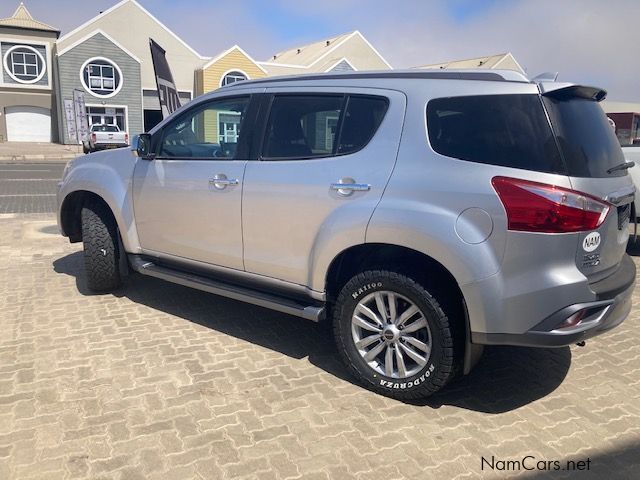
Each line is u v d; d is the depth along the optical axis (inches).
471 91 119.5
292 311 140.9
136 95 1466.5
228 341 160.4
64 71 1385.3
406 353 125.5
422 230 116.3
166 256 174.2
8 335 160.7
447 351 118.8
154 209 173.6
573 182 109.0
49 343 155.6
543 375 143.9
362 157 129.3
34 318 174.9
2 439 109.0
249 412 121.6
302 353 153.4
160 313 181.5
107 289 199.5
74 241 218.8
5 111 1489.9
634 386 139.0
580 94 125.3
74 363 143.3
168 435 112.0
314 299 139.3
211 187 156.1
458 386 136.7
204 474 100.4
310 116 140.9
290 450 108.3
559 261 108.8
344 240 128.3
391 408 125.1
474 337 115.9
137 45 1529.3
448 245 113.8
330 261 132.1
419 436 114.4
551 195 107.1
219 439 111.1
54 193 509.0
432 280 119.8
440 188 116.6
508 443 112.9
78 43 1384.1
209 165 157.8
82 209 194.1
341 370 143.6
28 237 299.1
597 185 113.7
